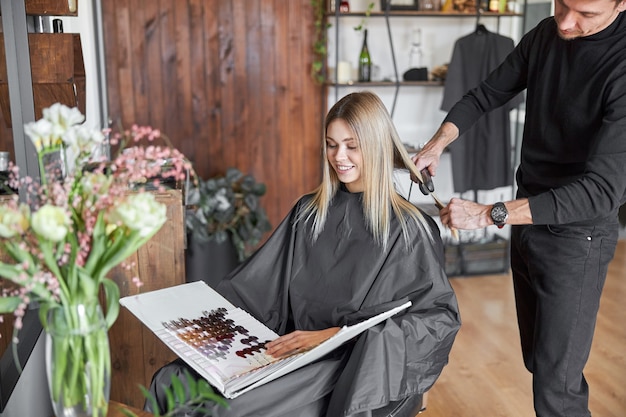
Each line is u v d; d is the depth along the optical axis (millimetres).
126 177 1210
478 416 2738
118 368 2338
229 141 4445
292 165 4562
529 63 2236
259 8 4301
